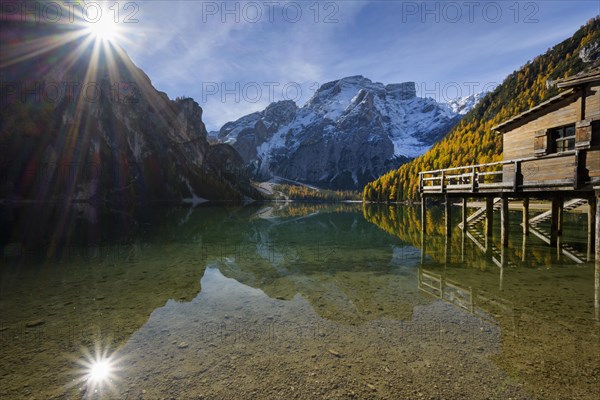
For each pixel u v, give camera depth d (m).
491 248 15.17
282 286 9.17
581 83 13.04
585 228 21.44
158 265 12.29
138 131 112.38
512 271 10.59
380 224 31.00
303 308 7.26
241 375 4.54
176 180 119.12
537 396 3.95
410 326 6.12
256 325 6.30
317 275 10.48
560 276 9.81
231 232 24.84
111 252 15.24
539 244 15.99
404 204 100.75
